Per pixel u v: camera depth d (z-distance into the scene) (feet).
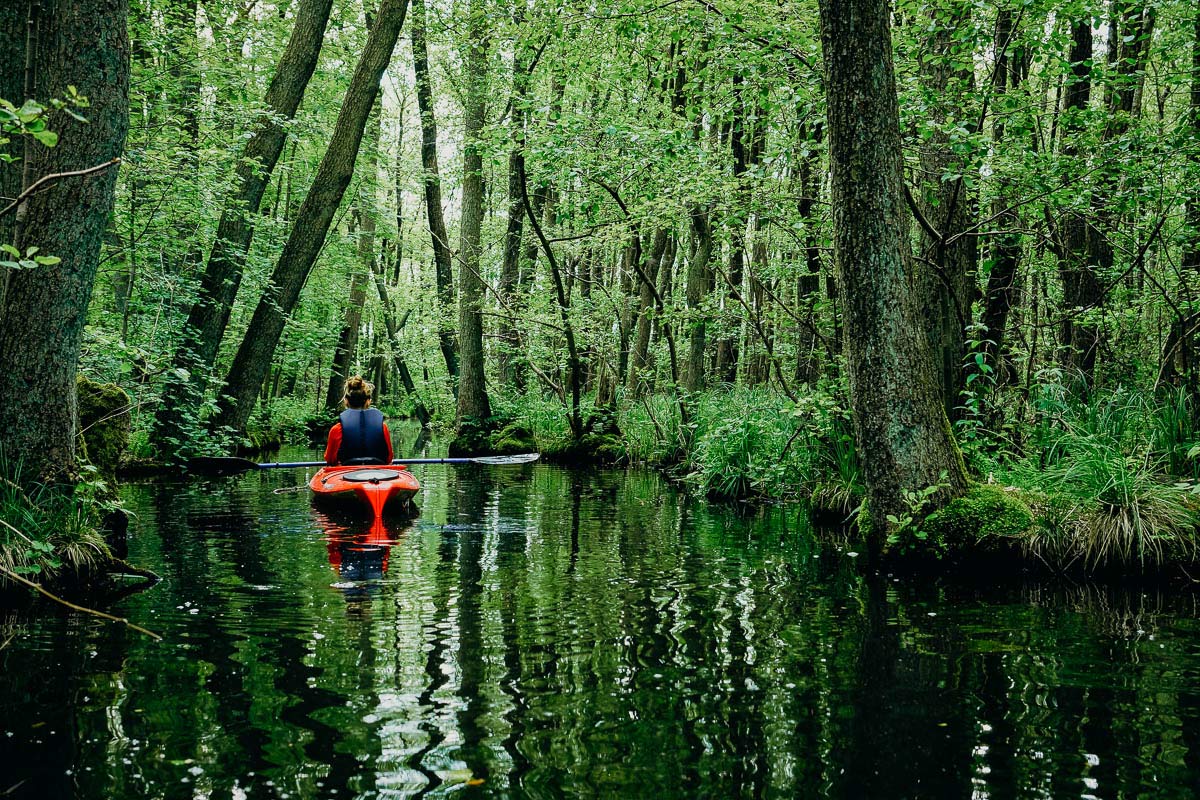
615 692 12.83
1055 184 27.81
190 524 28.25
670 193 36.40
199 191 41.24
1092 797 9.65
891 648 15.19
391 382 162.71
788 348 58.90
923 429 22.35
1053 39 25.59
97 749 10.68
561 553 24.00
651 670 13.85
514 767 10.28
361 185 76.54
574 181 37.96
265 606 17.67
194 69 43.16
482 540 25.96
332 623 16.40
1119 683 13.35
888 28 21.36
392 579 20.31
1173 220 32.40
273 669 13.67
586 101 46.70
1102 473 22.67
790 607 18.19
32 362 19.01
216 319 46.73
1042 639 15.88
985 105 27.32
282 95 45.62
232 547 24.21
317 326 81.76
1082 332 39.09
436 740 11.03
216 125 43.50
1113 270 34.19
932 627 16.63
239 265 47.14
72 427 20.04
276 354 79.05
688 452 46.96
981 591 19.90
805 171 34.58
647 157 32.86
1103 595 19.54
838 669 14.02
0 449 18.84
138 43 40.24
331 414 92.27
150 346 41.68
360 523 28.94
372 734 11.19
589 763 10.43
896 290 21.98
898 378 22.25
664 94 42.09
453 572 21.22
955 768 10.35
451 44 60.95
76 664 13.89
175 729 11.30
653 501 36.86
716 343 71.00
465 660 14.24
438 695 12.62
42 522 18.83
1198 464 23.70
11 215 20.35
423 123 74.08
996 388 31.22
